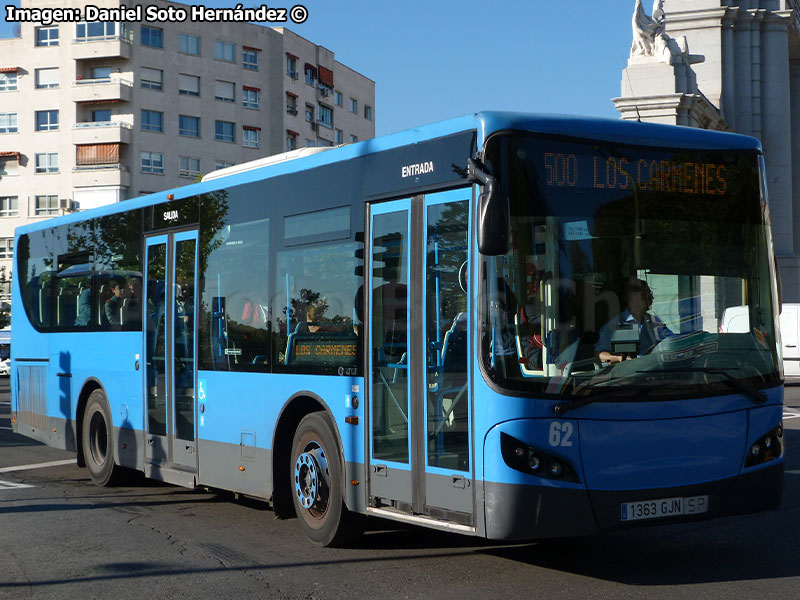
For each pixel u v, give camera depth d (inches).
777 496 286.5
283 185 359.9
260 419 364.2
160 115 2915.8
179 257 423.2
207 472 397.1
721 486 275.9
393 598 266.8
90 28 2847.0
